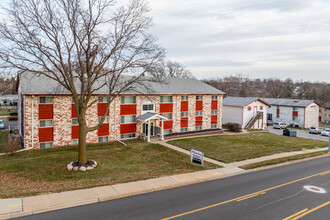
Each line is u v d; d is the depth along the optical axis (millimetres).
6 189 12070
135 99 27516
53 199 10656
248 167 17219
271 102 60250
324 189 13078
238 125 36312
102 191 11820
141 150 22516
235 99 45000
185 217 9375
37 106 21609
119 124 26484
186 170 16266
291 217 9633
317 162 19688
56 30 15578
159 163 18391
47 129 22219
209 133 32594
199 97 33125
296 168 17656
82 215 9375
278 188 13102
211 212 9891
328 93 91938
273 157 20469
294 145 26375
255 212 10008
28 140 21375
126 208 10133
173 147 23953
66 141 23188
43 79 23266
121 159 19328
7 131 34625
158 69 20625
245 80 108125
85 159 16953
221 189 12781
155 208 10180
